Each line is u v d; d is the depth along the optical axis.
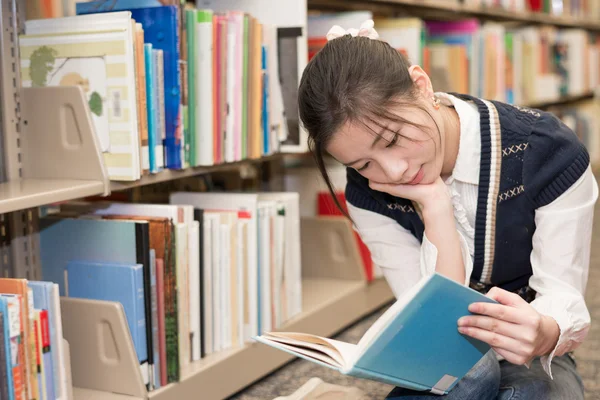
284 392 1.62
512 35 3.33
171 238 1.40
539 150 1.07
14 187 1.28
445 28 2.89
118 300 1.36
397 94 0.96
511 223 1.11
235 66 1.60
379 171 1.01
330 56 0.99
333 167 2.14
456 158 1.11
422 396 1.04
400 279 1.25
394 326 0.85
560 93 4.16
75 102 1.34
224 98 1.58
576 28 4.82
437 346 0.93
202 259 1.52
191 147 1.52
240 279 1.59
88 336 1.35
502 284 1.20
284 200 1.75
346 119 0.95
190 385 1.44
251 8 1.75
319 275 2.16
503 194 1.10
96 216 1.47
